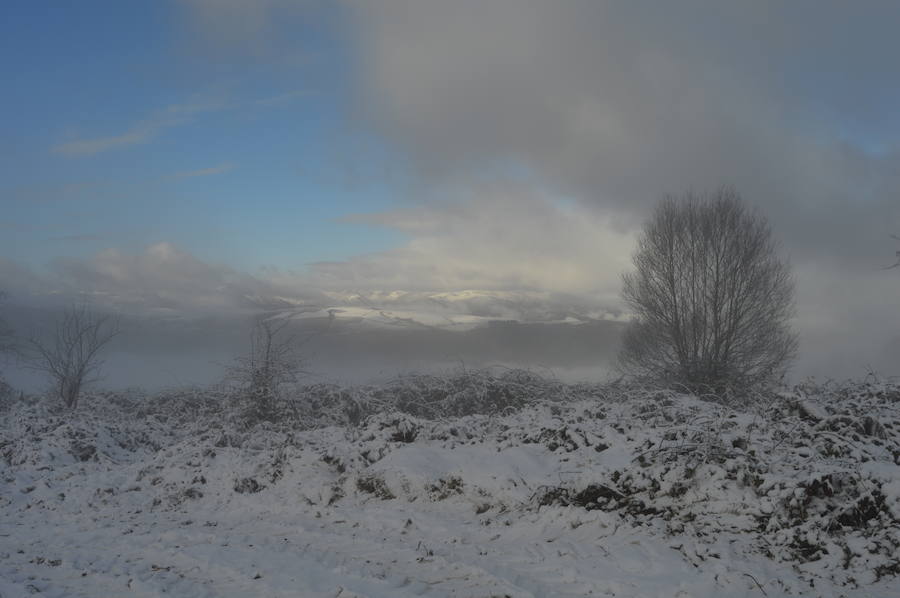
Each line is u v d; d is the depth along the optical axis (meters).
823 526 7.65
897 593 6.52
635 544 8.09
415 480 11.10
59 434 17.31
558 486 9.73
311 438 14.96
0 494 13.65
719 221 26.36
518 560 7.93
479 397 20.42
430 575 7.50
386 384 21.83
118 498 13.09
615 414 14.03
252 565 7.96
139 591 7.23
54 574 8.05
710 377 25.48
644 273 27.41
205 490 13.05
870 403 12.78
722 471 8.86
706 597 6.50
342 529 9.91
